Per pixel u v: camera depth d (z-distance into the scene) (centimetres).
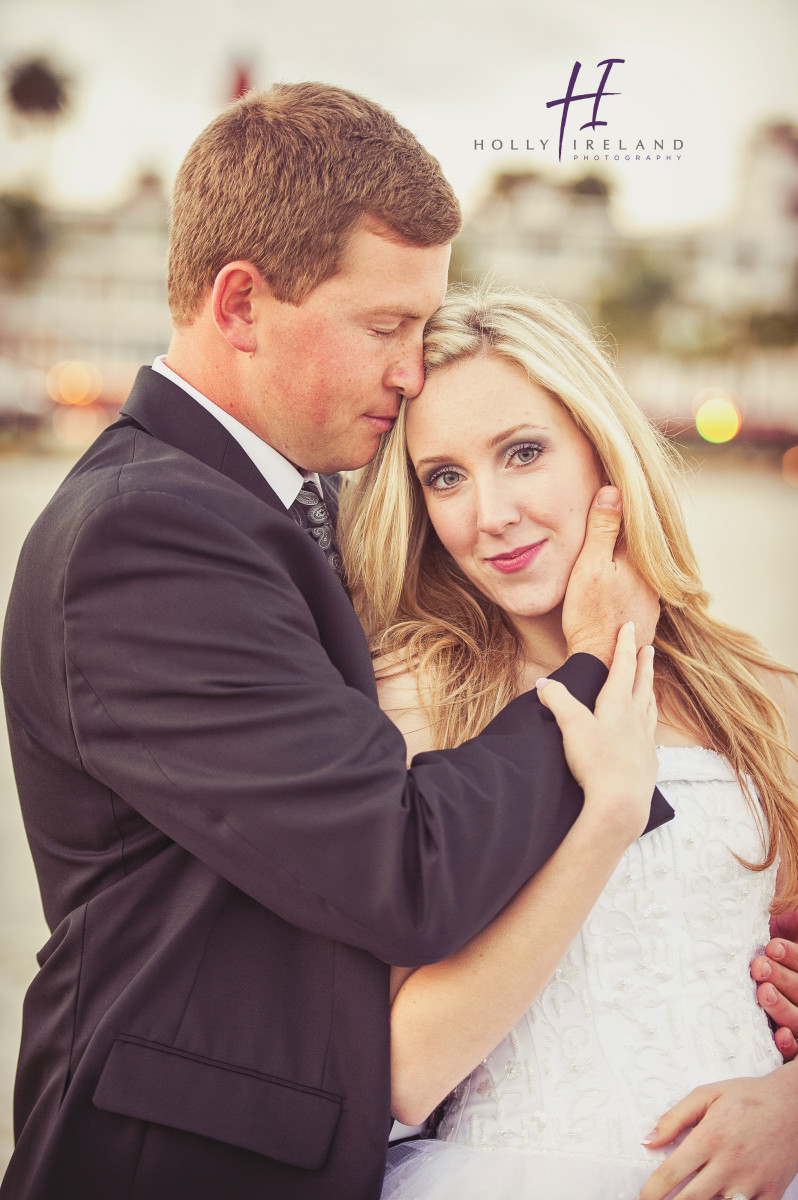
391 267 161
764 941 174
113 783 148
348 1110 143
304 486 186
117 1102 139
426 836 136
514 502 167
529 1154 152
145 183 5991
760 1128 150
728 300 6181
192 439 167
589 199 6159
